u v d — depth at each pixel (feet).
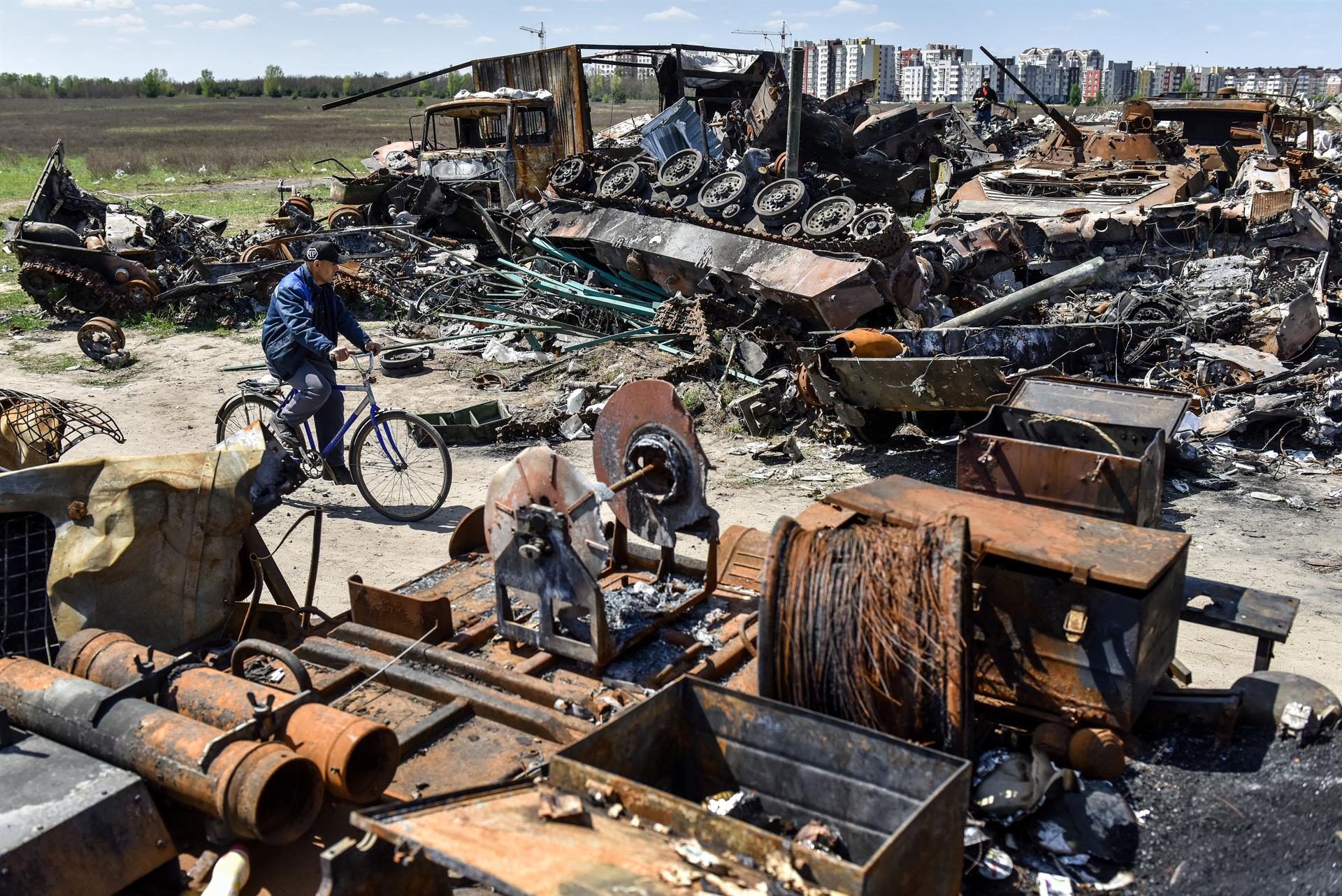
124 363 42.24
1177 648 18.78
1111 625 12.42
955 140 88.22
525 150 60.08
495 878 8.38
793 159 39.50
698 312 37.50
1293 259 46.01
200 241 53.42
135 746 11.57
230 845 11.66
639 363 37.45
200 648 15.85
